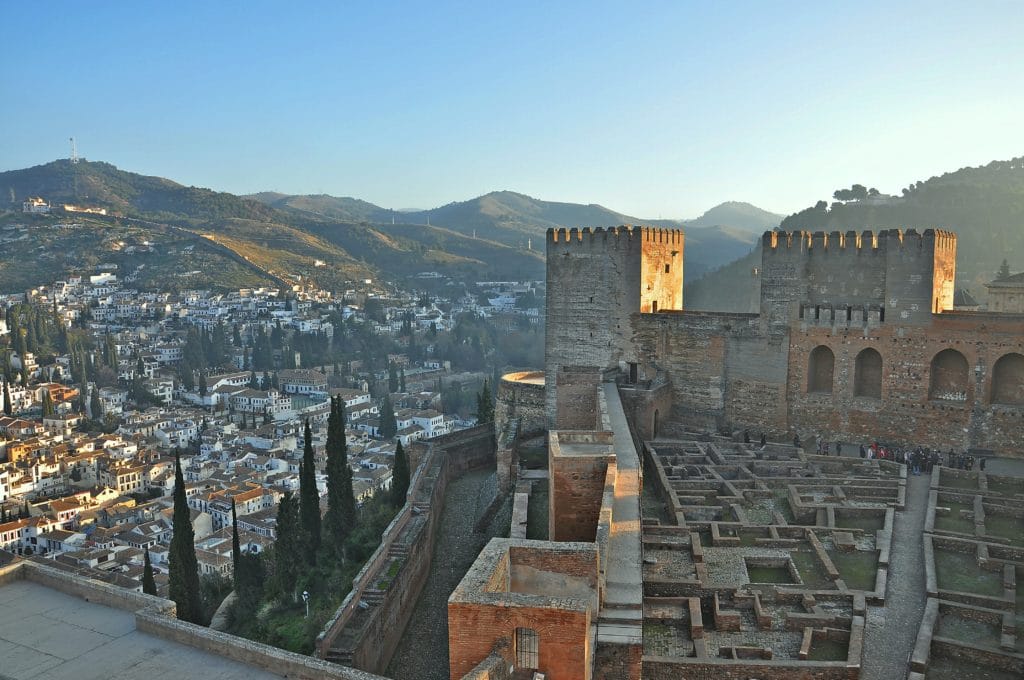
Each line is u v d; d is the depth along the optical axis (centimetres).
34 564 2995
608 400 5856
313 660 2277
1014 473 4962
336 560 6806
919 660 2880
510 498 6091
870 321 5750
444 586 5559
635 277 6700
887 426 5747
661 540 4091
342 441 7156
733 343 6309
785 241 6022
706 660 2975
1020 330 5203
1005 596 3356
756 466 5288
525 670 2125
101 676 2286
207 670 2322
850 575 3744
